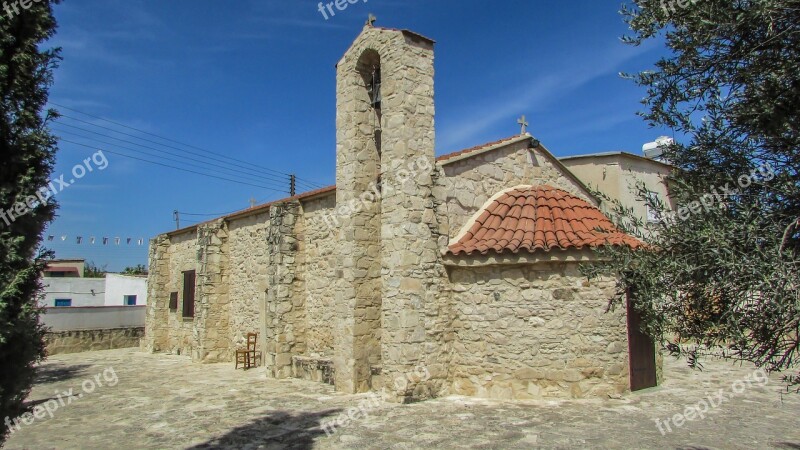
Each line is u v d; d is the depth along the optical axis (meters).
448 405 9.88
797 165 3.83
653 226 4.27
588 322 10.03
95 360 19.62
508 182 12.84
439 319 10.80
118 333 24.41
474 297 10.82
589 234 10.31
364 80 12.39
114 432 9.00
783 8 3.61
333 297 13.55
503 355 10.37
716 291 3.75
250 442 8.06
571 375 9.98
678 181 4.28
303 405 10.48
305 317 14.56
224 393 12.16
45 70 5.87
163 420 9.74
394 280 10.60
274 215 14.62
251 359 16.56
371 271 11.73
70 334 22.75
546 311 10.16
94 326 25.44
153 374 15.61
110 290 36.97
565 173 14.45
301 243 14.82
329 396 11.21
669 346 4.28
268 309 14.58
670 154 4.48
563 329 10.07
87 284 36.34
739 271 3.49
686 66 4.34
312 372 13.27
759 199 3.81
